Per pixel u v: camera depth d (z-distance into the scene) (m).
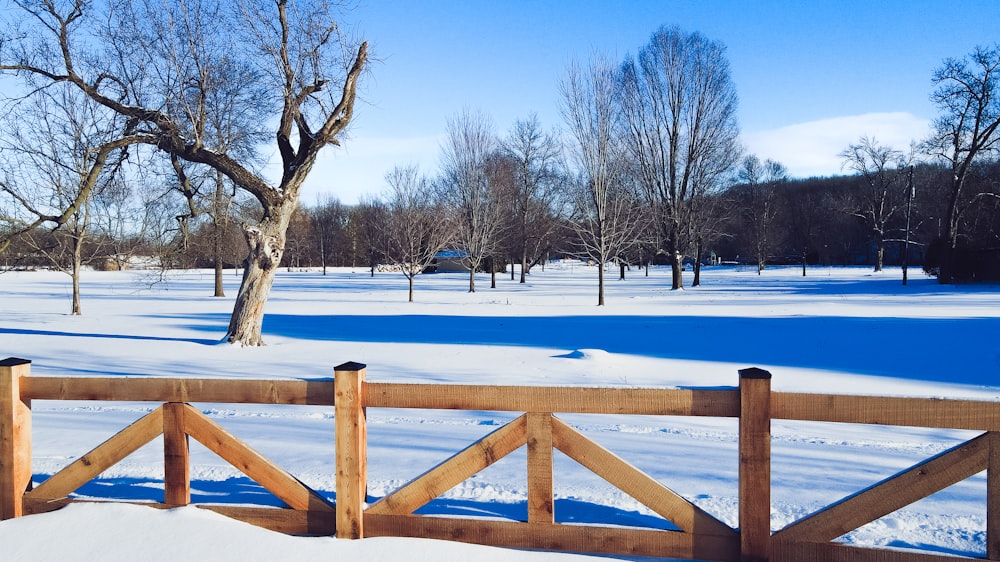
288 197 15.83
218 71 15.80
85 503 4.23
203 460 5.82
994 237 41.88
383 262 83.44
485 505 4.54
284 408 8.42
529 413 3.79
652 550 3.68
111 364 12.22
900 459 5.89
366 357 12.83
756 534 3.50
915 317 19.41
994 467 3.30
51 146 20.64
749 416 3.51
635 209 36.47
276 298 34.22
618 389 3.69
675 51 40.34
